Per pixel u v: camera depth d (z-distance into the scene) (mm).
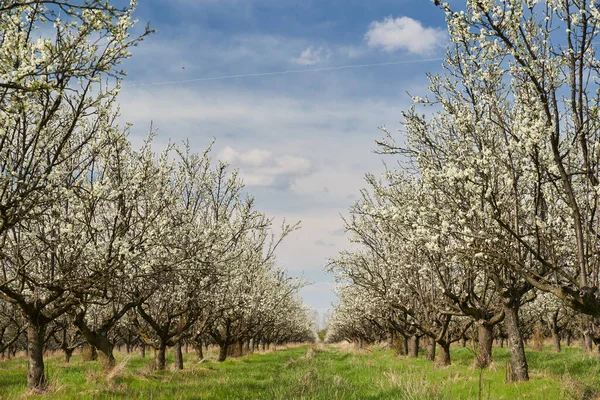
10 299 13367
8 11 8172
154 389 14773
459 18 9195
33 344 14211
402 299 23891
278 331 54219
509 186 12234
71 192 10258
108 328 16984
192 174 21078
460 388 13211
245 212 24062
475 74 12234
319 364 27125
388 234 20641
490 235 10867
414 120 14711
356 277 22953
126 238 14180
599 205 9680
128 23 9141
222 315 25109
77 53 8977
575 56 8688
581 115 8555
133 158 16500
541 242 12398
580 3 8227
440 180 12789
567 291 8867
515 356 14438
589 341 25766
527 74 9250
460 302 17031
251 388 16062
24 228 11773
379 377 17859
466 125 12930
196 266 17359
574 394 10930
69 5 6746
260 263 28438
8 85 6715
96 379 16422
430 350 26172
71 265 12219
